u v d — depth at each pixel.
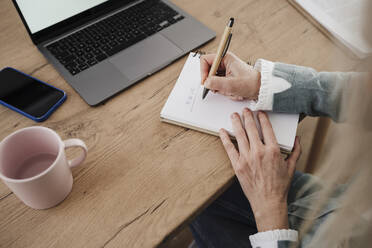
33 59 0.75
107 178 0.57
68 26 0.79
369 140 0.35
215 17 0.88
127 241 0.51
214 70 0.66
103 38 0.79
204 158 0.61
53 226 0.52
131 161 0.60
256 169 0.57
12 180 0.44
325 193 0.44
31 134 0.50
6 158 0.49
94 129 0.64
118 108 0.67
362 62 0.33
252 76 0.65
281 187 0.56
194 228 0.77
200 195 0.56
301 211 0.62
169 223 0.53
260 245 0.54
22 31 0.81
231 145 0.60
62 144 0.48
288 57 0.78
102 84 0.70
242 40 0.82
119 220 0.53
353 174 0.38
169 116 0.64
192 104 0.66
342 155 0.38
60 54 0.75
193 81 0.71
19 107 0.65
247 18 0.87
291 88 0.63
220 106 0.66
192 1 0.92
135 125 0.65
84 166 0.59
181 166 0.59
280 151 0.62
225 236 0.73
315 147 0.84
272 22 0.86
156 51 0.77
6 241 0.50
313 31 0.84
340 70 0.37
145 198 0.55
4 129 0.63
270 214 0.55
